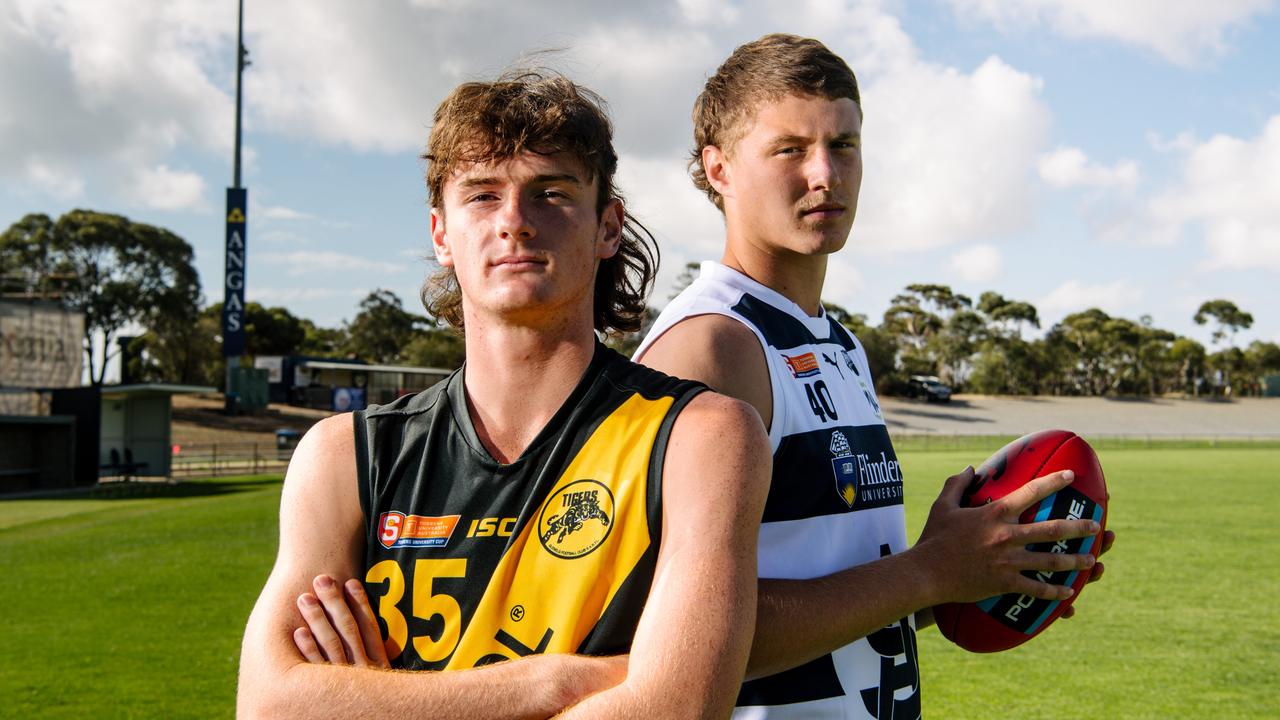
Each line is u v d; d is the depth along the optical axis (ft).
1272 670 20.15
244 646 5.24
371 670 4.85
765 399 6.40
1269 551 38.88
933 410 257.96
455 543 5.06
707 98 7.45
